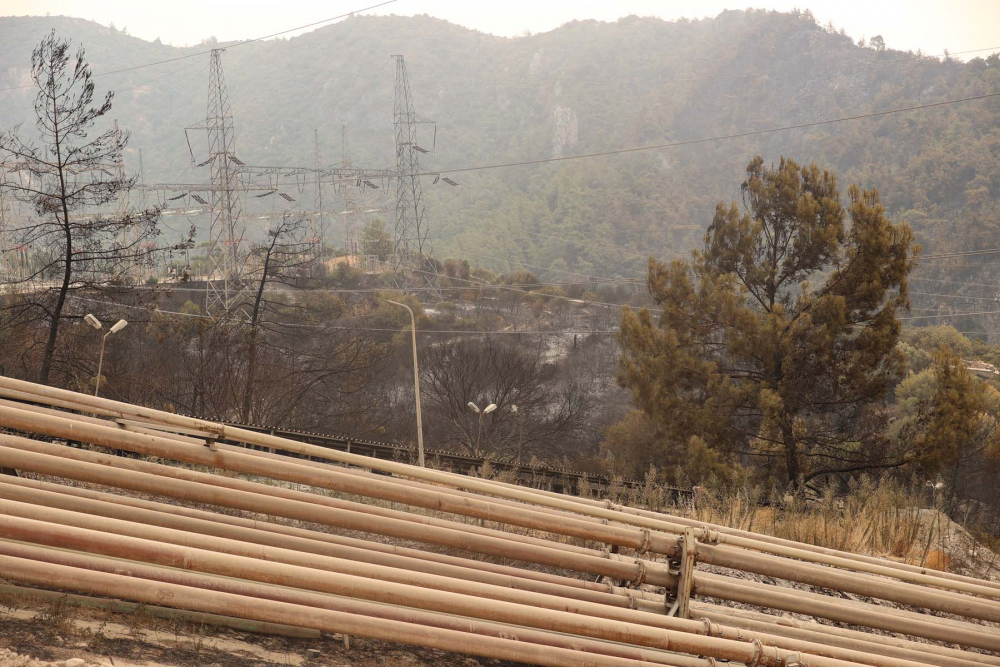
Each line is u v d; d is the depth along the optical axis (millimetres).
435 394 48750
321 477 3990
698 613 4707
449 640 3584
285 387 35562
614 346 80062
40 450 3855
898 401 42406
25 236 27969
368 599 3576
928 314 121500
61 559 3314
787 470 24344
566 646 3840
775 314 24453
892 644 5125
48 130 26625
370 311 81562
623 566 4551
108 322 29984
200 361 35406
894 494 10539
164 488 3842
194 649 3328
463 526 4871
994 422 30031
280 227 43594
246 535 4184
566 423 45469
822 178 26875
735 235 26609
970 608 5145
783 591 5215
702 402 25922
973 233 156375
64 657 2912
